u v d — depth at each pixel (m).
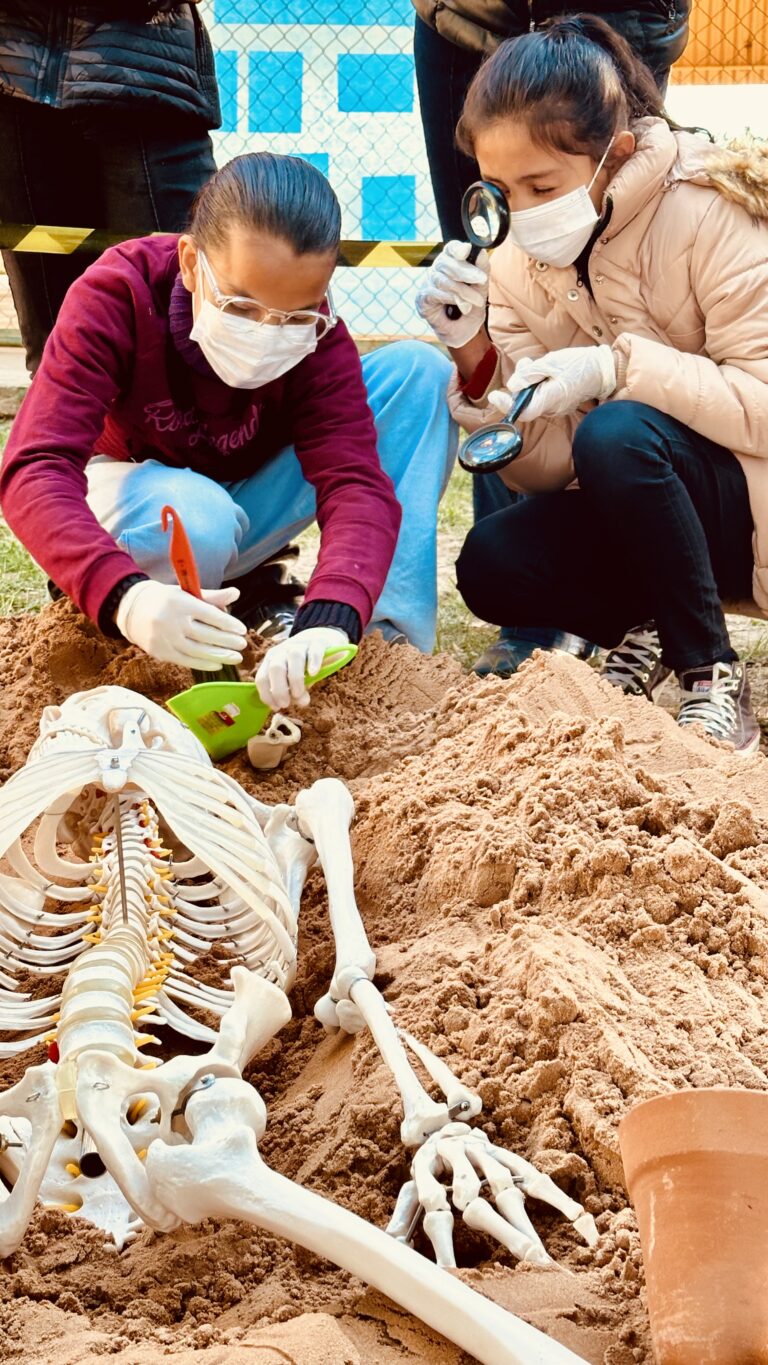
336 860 1.25
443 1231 0.91
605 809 1.26
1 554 2.64
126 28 1.91
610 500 1.67
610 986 1.08
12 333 3.79
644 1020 1.05
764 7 4.83
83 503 1.50
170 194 2.04
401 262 2.46
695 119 4.67
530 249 1.60
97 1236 0.97
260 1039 1.04
